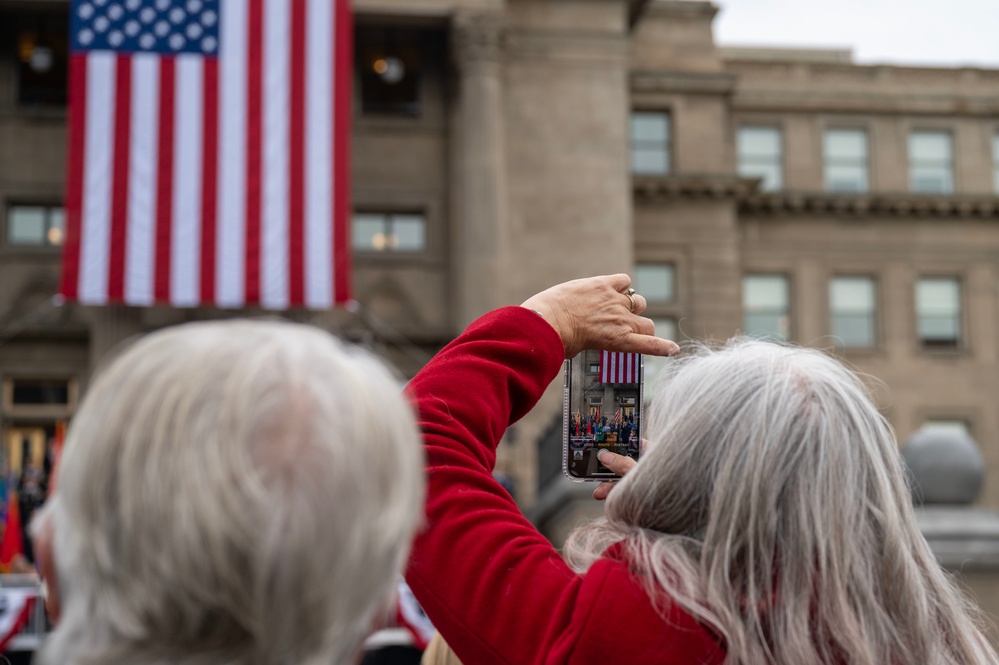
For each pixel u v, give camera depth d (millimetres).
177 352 862
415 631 6918
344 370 893
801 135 30297
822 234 29781
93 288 13914
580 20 25375
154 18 14375
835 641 1269
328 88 14523
